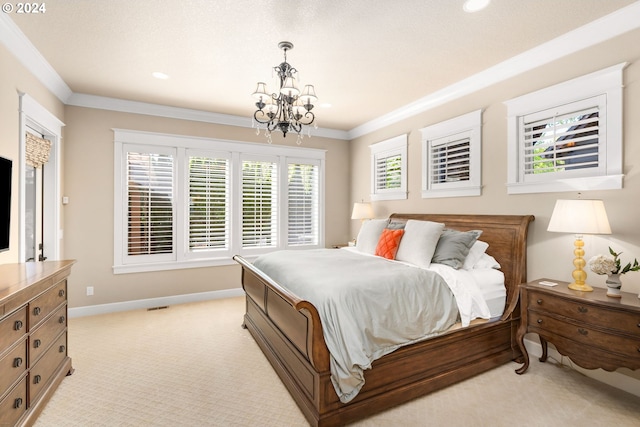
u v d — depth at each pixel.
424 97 3.91
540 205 2.82
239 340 3.15
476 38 2.57
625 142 2.31
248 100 3.99
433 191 3.88
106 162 3.95
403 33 2.48
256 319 3.17
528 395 2.22
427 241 2.94
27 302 1.80
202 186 4.50
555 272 2.71
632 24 2.24
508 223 2.97
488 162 3.26
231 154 4.70
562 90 2.63
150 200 4.19
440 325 2.31
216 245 4.61
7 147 2.40
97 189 3.90
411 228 3.21
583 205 2.26
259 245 4.92
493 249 3.08
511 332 2.70
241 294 4.78
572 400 2.16
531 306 2.45
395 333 2.10
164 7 2.15
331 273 2.41
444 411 2.04
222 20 2.30
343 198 5.66
